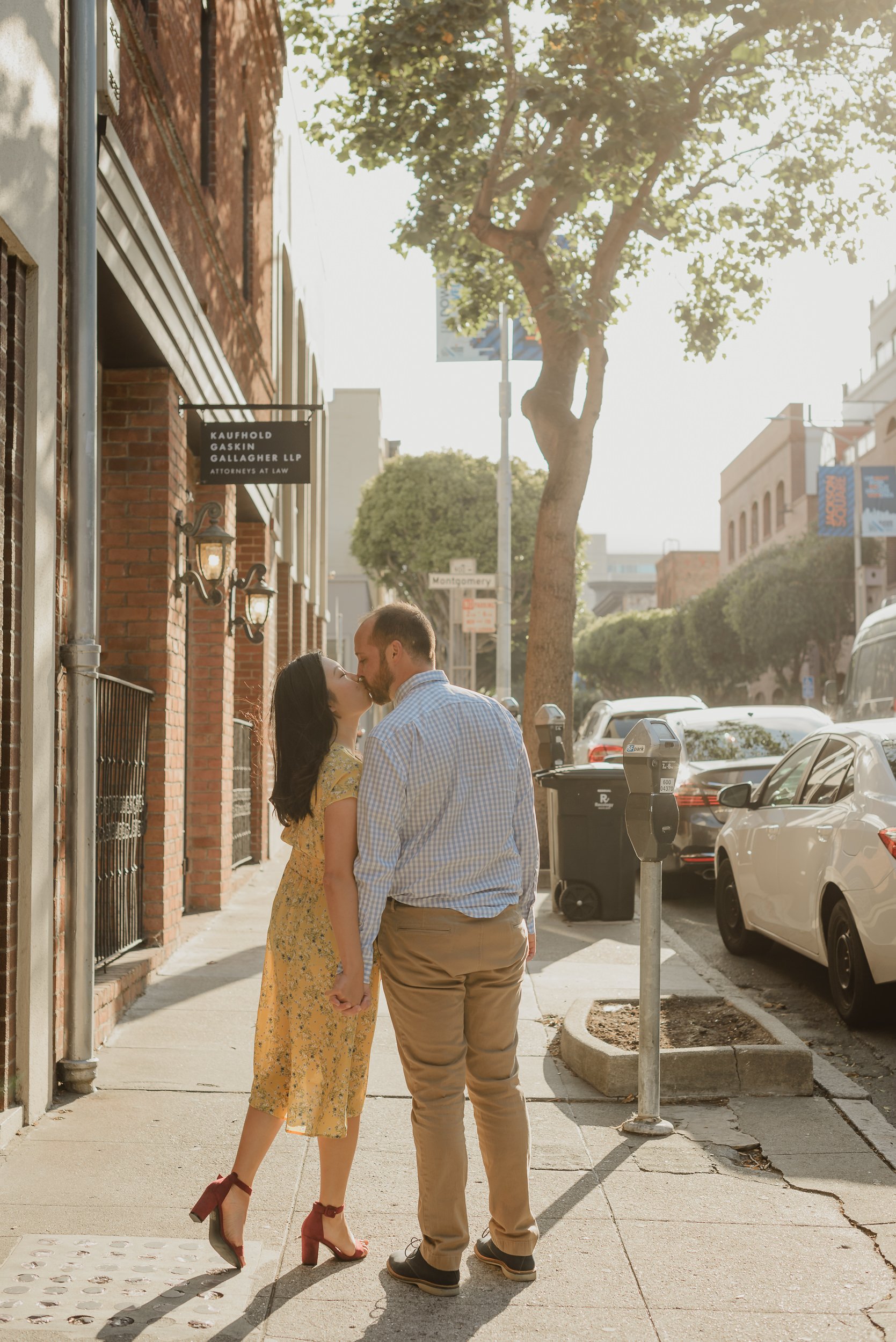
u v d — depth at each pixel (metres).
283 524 17.47
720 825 11.31
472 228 13.69
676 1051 5.54
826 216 15.12
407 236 13.20
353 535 44.94
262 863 14.41
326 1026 3.64
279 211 15.51
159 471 8.02
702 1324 3.43
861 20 11.84
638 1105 5.11
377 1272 3.74
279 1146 4.82
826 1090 5.61
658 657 66.88
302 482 9.14
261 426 9.16
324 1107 3.63
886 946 6.36
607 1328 3.40
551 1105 5.41
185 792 10.53
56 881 5.41
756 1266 3.79
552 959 8.61
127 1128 4.97
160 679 7.97
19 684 4.91
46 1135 4.87
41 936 5.09
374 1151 4.79
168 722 8.02
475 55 12.11
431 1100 3.59
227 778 10.81
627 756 5.02
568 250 16.19
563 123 11.70
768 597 42.84
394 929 3.59
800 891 7.60
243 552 13.85
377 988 3.83
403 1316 3.46
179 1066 5.86
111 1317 3.38
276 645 16.02
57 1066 5.43
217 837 10.59
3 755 4.78
